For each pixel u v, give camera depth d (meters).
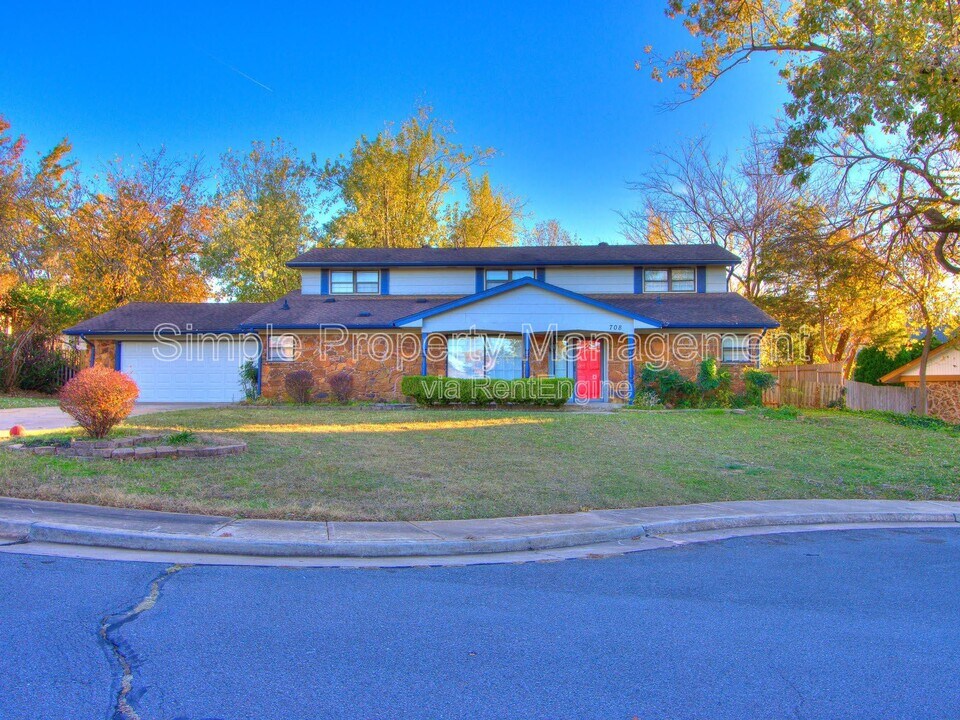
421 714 3.33
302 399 19.89
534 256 23.42
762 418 17.12
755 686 3.75
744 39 17.66
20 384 25.00
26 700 3.36
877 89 13.08
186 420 14.09
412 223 38.69
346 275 23.58
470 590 5.55
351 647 4.19
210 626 4.48
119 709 3.29
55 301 26.34
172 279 32.88
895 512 9.39
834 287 24.41
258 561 6.30
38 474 8.56
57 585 5.24
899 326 27.86
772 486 10.73
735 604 5.30
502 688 3.65
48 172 35.38
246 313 24.06
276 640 4.27
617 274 23.00
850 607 5.28
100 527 6.73
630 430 14.64
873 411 21.62
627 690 3.67
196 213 33.59
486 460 11.27
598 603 5.26
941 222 17.27
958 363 26.59
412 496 8.82
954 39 13.14
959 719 3.40
